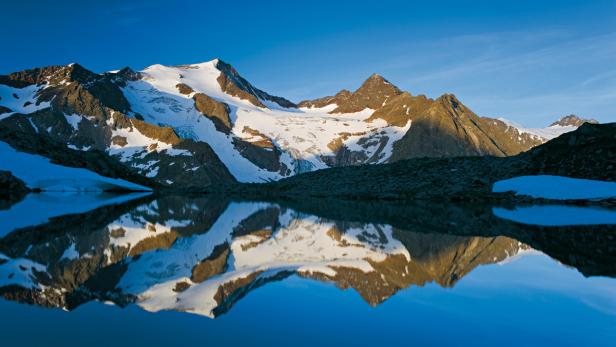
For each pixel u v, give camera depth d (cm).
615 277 1716
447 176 7850
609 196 5784
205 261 2080
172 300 1357
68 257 2120
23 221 3784
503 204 5941
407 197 7200
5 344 966
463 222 3841
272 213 5100
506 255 2211
